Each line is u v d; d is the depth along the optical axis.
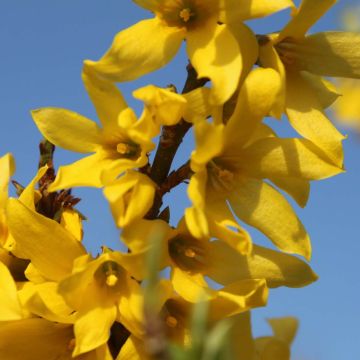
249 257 0.28
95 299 0.27
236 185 0.28
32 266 0.28
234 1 0.28
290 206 0.28
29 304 0.27
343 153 0.28
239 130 0.27
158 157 0.28
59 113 0.28
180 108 0.27
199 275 0.28
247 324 0.28
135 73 0.28
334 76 0.29
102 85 0.28
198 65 0.27
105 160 0.28
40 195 0.29
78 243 0.28
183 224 0.28
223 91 0.27
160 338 0.17
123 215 0.26
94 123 0.28
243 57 0.28
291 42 0.29
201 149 0.26
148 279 0.17
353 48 0.29
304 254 0.28
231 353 0.16
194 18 0.28
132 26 0.28
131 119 0.27
